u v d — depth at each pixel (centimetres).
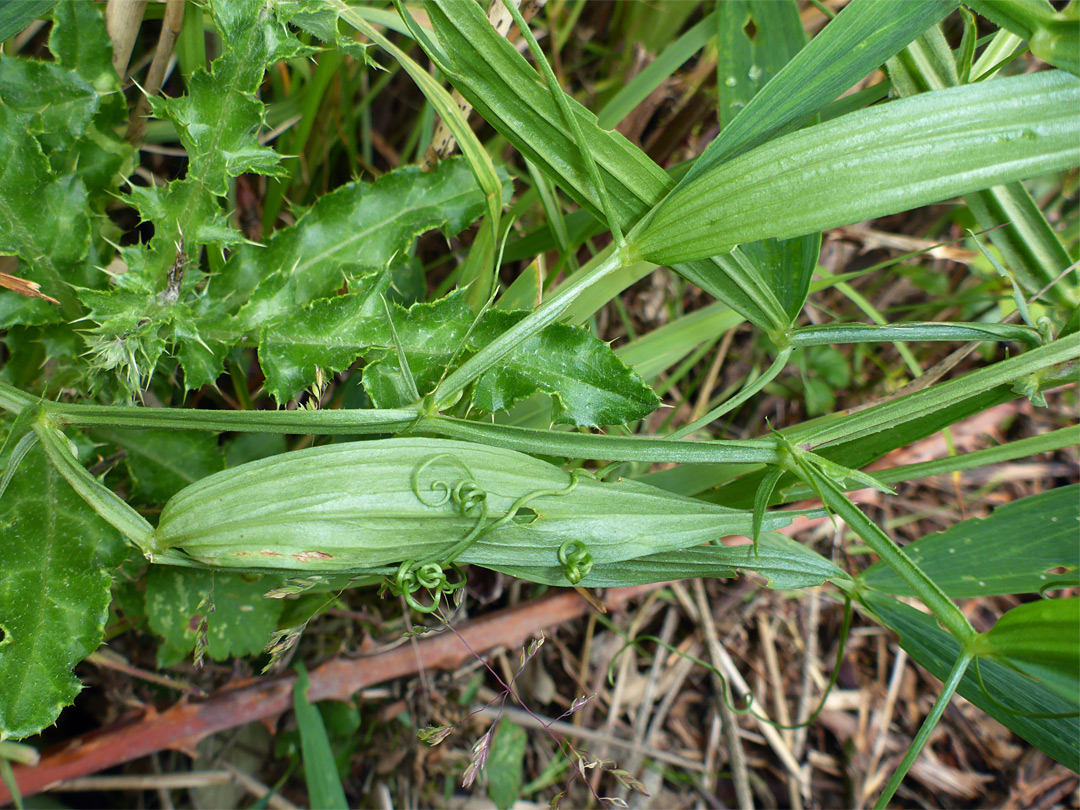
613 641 23
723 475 17
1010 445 15
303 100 18
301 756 20
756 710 23
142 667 19
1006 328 14
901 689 24
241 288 15
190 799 20
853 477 13
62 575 13
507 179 16
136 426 12
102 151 15
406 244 15
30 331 15
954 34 20
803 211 12
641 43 20
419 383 14
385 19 16
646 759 23
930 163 12
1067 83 12
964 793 23
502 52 13
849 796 23
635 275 16
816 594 23
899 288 24
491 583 20
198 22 16
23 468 13
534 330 12
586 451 13
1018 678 14
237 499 12
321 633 20
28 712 12
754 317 14
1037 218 16
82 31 14
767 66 16
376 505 12
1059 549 15
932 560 16
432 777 21
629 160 13
